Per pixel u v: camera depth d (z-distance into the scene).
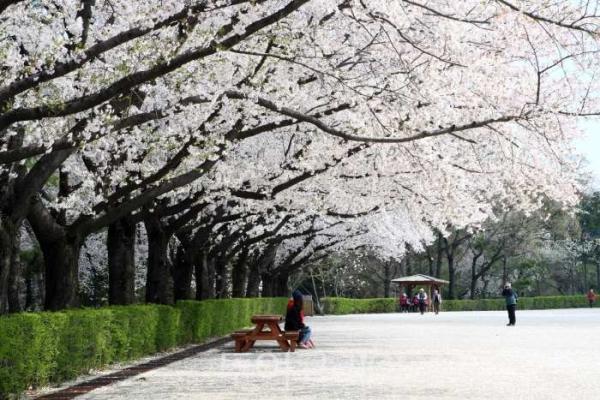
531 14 12.52
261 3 12.27
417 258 90.69
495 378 14.59
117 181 18.44
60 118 14.18
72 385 13.73
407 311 72.56
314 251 55.00
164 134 17.56
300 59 16.62
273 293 63.41
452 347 23.61
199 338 26.88
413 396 11.84
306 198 28.50
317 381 14.12
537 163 18.20
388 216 38.47
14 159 12.77
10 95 11.12
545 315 58.31
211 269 37.44
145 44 12.29
